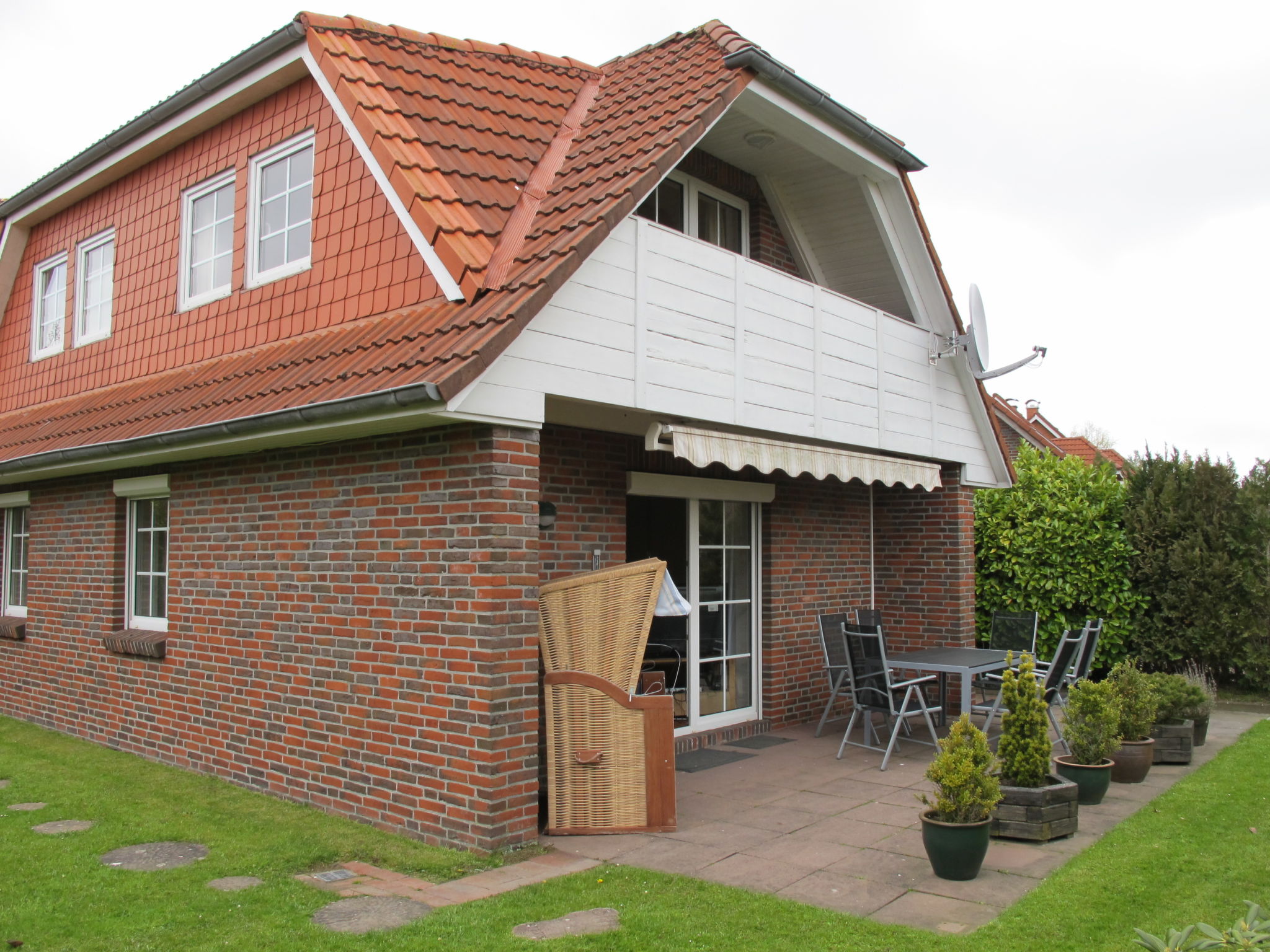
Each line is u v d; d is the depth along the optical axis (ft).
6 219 47.16
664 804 24.07
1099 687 27.40
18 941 16.70
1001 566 49.26
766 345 30.63
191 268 36.01
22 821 24.62
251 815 25.35
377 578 24.44
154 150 37.42
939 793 20.79
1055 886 19.47
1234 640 44.86
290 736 26.94
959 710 42.86
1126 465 49.03
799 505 40.70
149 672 33.22
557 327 23.24
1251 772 30.14
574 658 24.59
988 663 32.91
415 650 23.39
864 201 37.73
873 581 45.47
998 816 22.90
